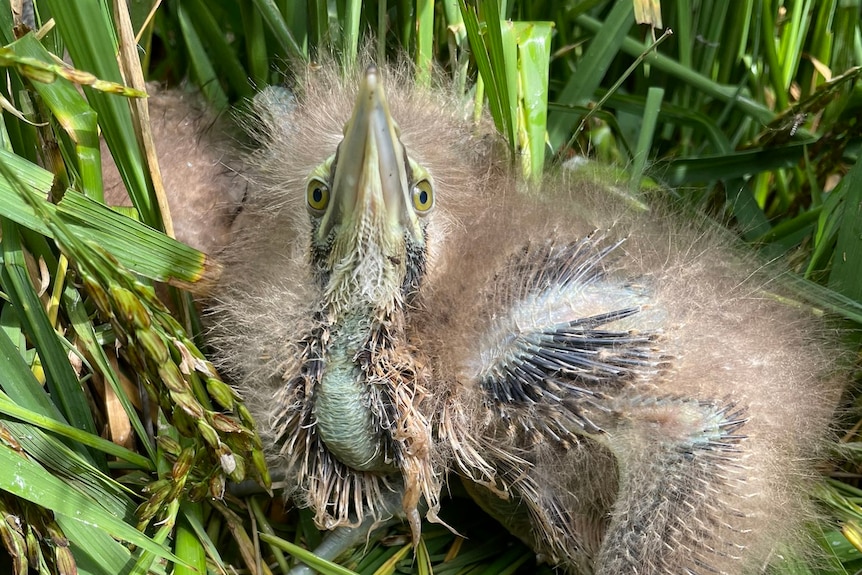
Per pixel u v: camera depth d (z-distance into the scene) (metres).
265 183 0.35
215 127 0.42
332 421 0.30
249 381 0.32
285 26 0.38
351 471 0.32
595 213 0.35
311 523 0.35
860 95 0.41
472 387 0.31
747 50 0.48
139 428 0.31
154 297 0.27
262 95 0.38
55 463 0.29
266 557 0.34
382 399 0.30
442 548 0.36
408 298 0.31
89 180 0.29
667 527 0.31
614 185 0.38
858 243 0.36
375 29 0.41
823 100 0.42
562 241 0.32
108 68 0.29
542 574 0.36
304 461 0.31
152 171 0.31
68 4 0.27
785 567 0.33
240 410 0.30
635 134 0.46
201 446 0.29
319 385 0.30
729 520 0.31
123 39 0.30
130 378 0.35
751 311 0.35
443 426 0.30
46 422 0.29
